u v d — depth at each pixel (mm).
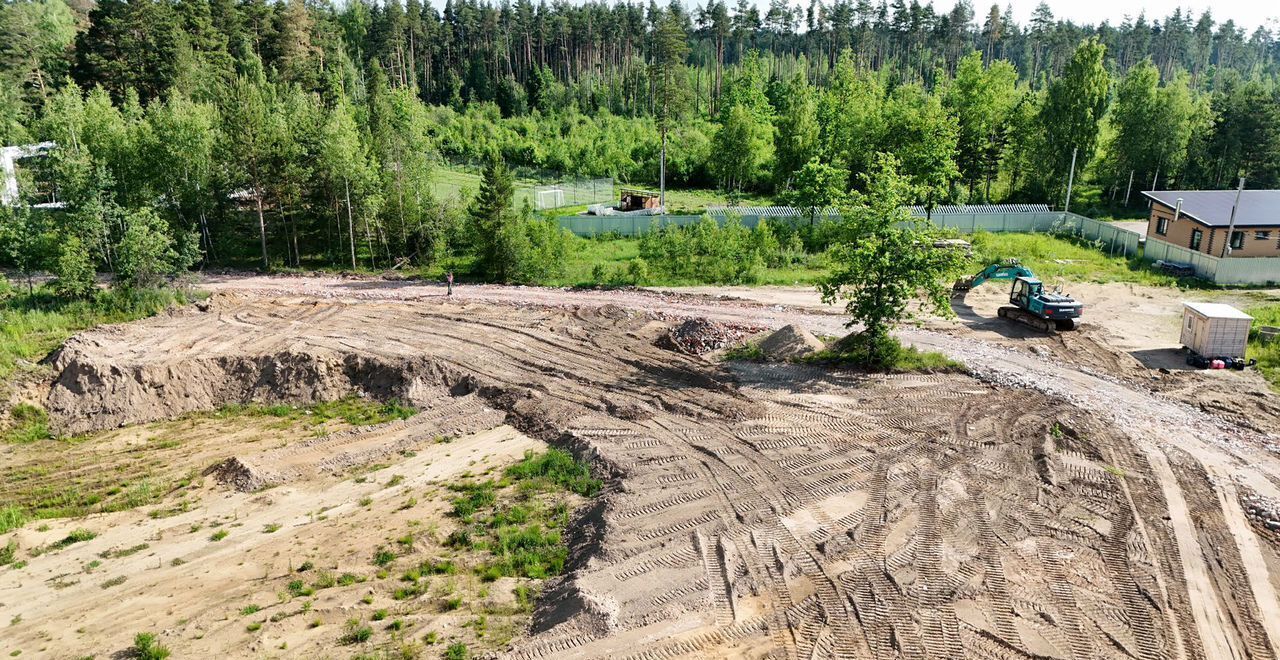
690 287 45062
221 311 37812
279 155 47812
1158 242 51250
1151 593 17375
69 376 29641
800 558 18734
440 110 102875
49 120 50750
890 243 30109
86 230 38344
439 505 22375
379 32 107188
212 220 51281
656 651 15594
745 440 25078
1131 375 31078
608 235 58438
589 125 100625
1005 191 79438
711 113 113625
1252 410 27672
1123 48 158750
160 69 73750
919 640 15906
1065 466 23156
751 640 15961
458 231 52469
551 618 16766
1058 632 16141
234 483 24047
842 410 27219
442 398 29859
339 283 45812
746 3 123625
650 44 131875
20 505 23266
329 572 19156
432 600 17797
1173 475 22641
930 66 136250
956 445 24531
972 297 42406
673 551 19062
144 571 19641
